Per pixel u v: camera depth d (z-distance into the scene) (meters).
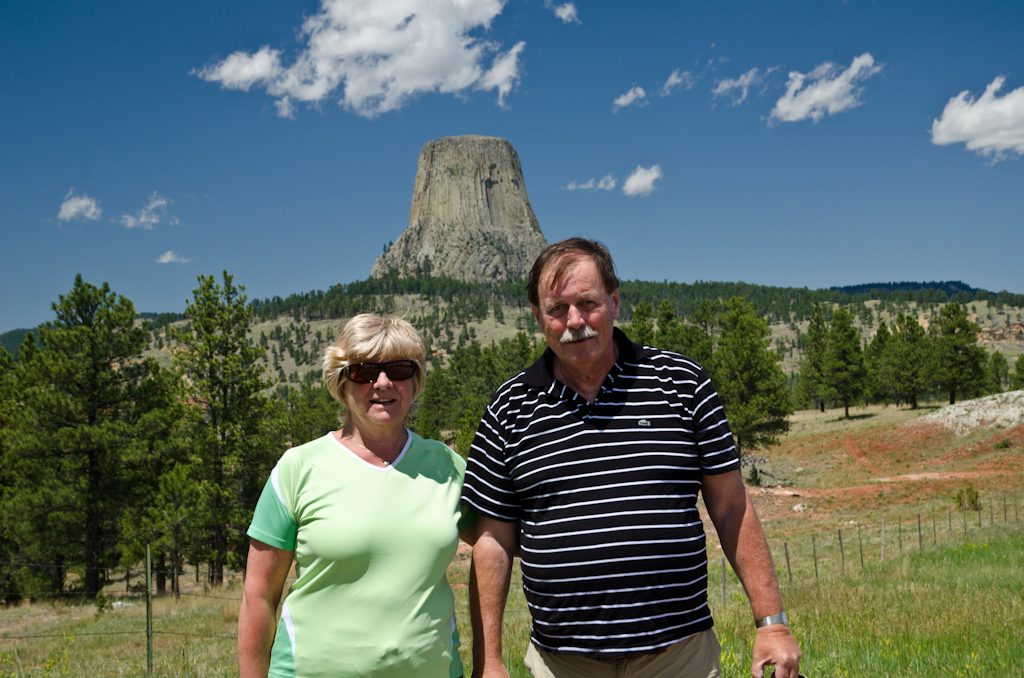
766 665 2.10
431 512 2.18
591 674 2.14
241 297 24.08
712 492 2.25
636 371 2.26
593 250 2.29
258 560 2.16
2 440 18.56
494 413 2.37
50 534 18.06
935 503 25.45
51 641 10.59
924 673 4.42
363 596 2.06
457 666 2.23
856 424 51.84
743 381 38.34
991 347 169.88
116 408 19.69
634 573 2.07
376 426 2.21
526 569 2.24
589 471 2.15
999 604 6.39
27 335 20.69
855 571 12.30
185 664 7.13
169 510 18.64
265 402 23.56
